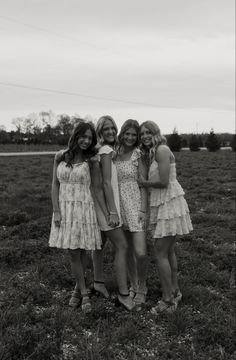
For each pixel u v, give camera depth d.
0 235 9.62
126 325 5.26
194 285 6.82
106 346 4.81
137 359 4.66
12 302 5.83
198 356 4.73
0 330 4.96
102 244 6.17
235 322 5.48
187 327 5.38
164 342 5.06
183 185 19.80
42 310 5.80
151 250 8.44
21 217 11.23
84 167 5.59
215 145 67.25
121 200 5.85
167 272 5.77
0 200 14.41
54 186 5.83
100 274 6.28
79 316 5.53
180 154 54.75
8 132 106.25
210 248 9.03
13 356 4.52
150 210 5.87
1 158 41.09
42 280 6.86
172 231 5.64
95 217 5.67
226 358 4.73
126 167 5.80
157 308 5.80
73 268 5.77
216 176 24.22
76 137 5.61
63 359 4.60
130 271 6.36
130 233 6.13
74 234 5.53
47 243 8.73
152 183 5.68
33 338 4.77
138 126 5.87
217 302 6.20
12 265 7.68
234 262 8.24
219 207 14.05
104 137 5.94
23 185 18.83
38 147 81.06
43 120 111.88
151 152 5.67
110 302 6.07
